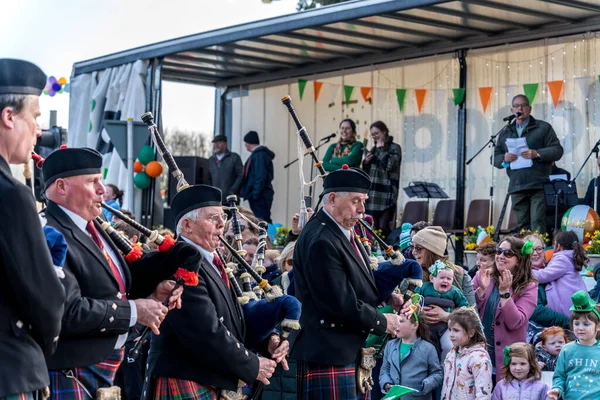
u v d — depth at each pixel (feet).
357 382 15.40
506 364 18.20
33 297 9.17
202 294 12.73
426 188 35.29
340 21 32.24
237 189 40.14
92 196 11.24
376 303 15.44
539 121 32.63
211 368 12.96
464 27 34.19
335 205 15.12
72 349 10.77
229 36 35.45
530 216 32.53
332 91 40.83
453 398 17.95
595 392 17.40
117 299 11.17
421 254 19.77
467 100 36.73
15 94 9.57
